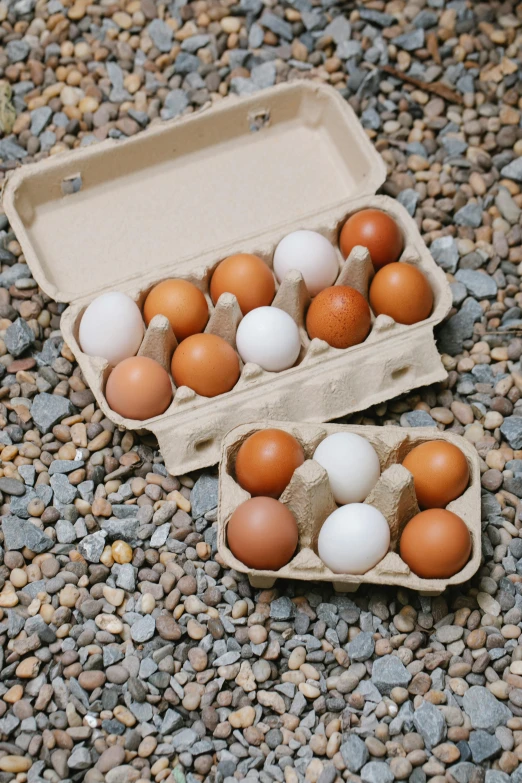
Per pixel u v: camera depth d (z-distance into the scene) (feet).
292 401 3.61
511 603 3.47
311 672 3.38
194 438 3.55
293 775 3.26
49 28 4.28
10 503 3.57
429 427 3.55
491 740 3.31
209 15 4.32
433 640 3.43
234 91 4.22
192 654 3.38
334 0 4.35
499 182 4.10
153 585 3.47
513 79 4.23
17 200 3.84
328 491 3.38
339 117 3.97
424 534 3.32
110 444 3.66
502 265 3.95
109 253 3.85
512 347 3.80
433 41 4.28
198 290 3.69
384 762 3.29
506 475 3.64
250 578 3.40
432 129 4.17
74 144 4.12
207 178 3.96
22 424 3.67
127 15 4.30
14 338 3.74
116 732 3.31
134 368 3.53
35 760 3.28
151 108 4.15
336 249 3.85
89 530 3.54
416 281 3.67
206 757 3.28
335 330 3.62
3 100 4.15
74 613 3.44
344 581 3.35
